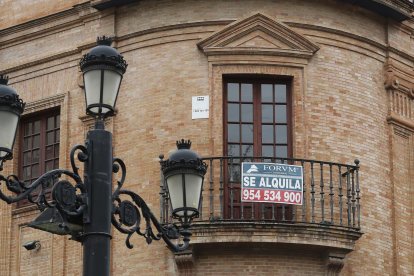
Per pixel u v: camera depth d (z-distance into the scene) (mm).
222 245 29766
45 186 19469
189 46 31812
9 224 33719
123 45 32656
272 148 31328
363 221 31594
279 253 30156
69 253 32406
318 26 32250
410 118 33844
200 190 20891
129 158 31703
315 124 31562
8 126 19250
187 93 31484
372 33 33375
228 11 31875
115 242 31438
